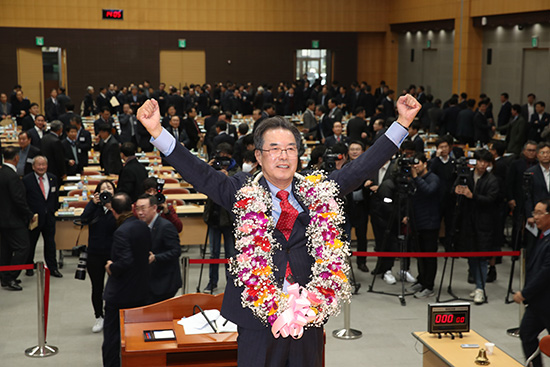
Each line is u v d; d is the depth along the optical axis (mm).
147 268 5773
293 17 29594
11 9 27188
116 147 11992
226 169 8133
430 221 8219
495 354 4816
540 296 5395
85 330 7141
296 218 2416
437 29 25328
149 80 28859
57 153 11344
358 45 30109
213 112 15438
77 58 28000
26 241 8391
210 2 28953
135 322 4922
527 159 9250
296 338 2367
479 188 8078
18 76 27625
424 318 7539
